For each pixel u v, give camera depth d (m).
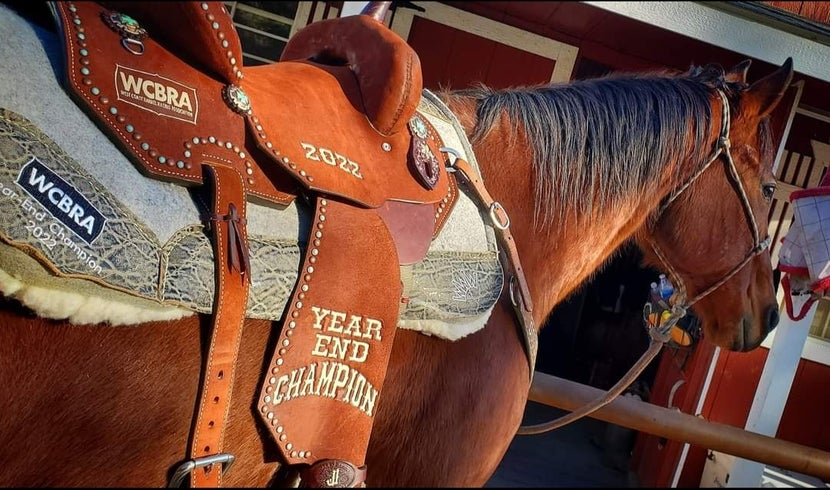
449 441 0.95
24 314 0.65
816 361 1.40
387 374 0.91
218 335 0.72
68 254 0.64
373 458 0.96
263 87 0.82
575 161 1.05
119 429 0.73
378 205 0.84
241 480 0.81
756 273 1.26
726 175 1.19
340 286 0.80
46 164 0.64
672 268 1.26
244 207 0.74
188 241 0.71
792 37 1.37
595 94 1.08
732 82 1.19
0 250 0.61
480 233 0.96
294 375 0.78
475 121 1.05
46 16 0.73
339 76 0.92
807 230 1.26
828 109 1.37
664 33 1.42
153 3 0.71
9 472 0.70
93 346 0.69
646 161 1.09
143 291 0.68
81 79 0.67
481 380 0.96
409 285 0.87
